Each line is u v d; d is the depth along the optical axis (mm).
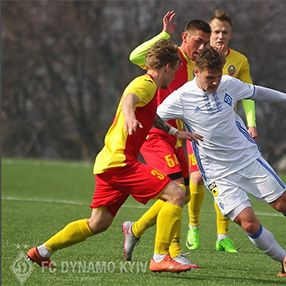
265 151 83250
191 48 23844
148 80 19641
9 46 92000
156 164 22750
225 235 25594
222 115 20453
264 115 83375
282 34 84688
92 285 18844
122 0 90125
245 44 83938
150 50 20047
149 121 19906
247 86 20984
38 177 56281
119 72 91062
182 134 20391
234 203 20359
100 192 19969
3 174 57844
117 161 19578
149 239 26797
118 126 19797
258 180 20438
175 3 88188
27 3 92375
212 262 22969
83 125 91938
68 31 91375
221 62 20031
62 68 92500
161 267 19922
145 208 37938
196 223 26047
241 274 20938
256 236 20281
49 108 92938
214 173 20656
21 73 92125
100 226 20219
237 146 20531
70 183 52469
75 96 92375
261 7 85000
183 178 23016
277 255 20500
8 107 92000
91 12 91438
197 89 20531
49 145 94438
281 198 20422
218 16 25750
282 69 84562
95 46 91250
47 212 34594
